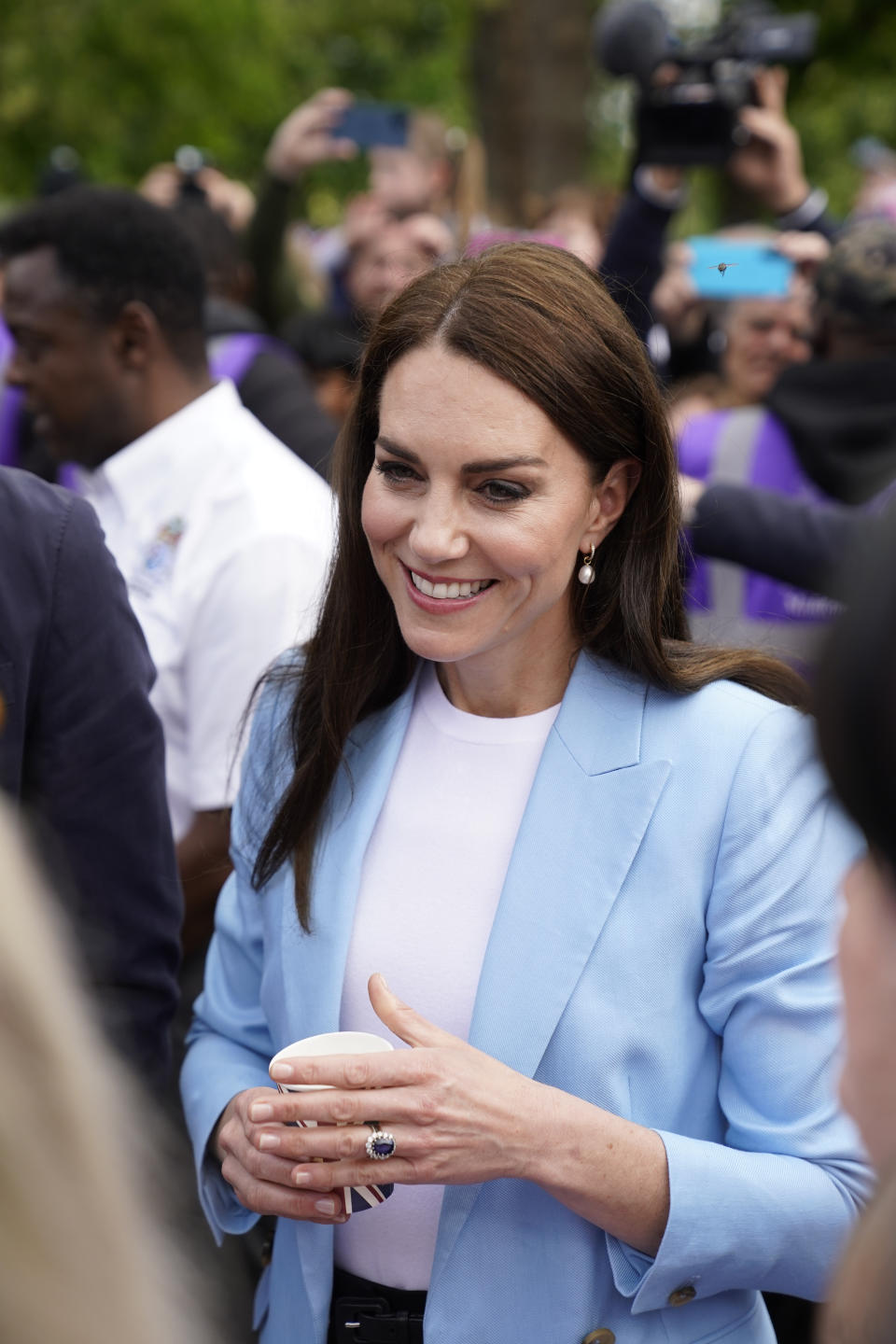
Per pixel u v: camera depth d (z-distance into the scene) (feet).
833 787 2.76
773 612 11.25
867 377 11.39
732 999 5.89
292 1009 6.38
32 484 7.14
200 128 44.96
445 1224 5.88
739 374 14.24
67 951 2.63
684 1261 5.58
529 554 5.74
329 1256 6.25
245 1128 6.03
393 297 5.99
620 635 6.26
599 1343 5.78
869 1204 3.26
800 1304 7.19
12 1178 2.32
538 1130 5.47
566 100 39.32
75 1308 2.34
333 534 6.84
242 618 9.30
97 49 43.16
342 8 57.16
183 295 9.94
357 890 6.37
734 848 5.87
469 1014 6.09
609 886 5.92
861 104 54.80
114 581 7.28
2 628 6.79
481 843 6.25
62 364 9.81
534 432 5.67
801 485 11.69
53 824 7.05
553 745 6.20
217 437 9.81
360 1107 5.38
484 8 39.50
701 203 44.60
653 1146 5.63
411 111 18.48
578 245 19.27
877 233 11.53
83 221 9.78
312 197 51.70
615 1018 5.82
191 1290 2.79
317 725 6.68
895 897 2.87
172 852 7.57
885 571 2.68
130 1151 2.57
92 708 7.07
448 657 5.97
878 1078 3.11
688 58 13.20
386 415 5.83
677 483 6.14
